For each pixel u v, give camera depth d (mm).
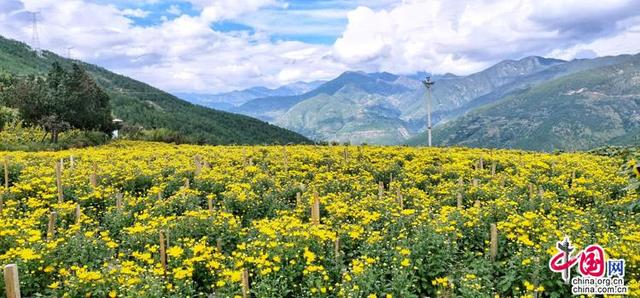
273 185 17469
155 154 27531
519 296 9266
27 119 42688
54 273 9805
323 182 18062
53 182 16812
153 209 14430
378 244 10938
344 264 10852
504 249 10797
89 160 24312
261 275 9297
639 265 9320
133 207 14766
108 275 8930
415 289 9641
